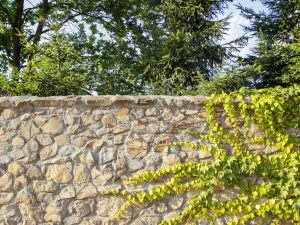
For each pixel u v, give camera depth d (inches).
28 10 599.5
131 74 552.1
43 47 461.7
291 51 453.7
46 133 253.8
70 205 248.5
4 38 612.1
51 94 447.5
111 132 254.4
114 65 587.8
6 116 254.7
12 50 617.0
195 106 258.1
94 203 249.1
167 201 250.8
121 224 247.8
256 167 251.3
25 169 250.7
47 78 437.4
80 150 252.5
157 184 251.8
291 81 449.7
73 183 250.2
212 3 516.1
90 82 513.3
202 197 250.2
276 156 253.4
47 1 568.7
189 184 251.1
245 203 250.7
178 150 254.2
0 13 600.7
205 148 254.1
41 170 251.0
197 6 505.0
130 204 249.4
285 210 247.8
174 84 500.7
